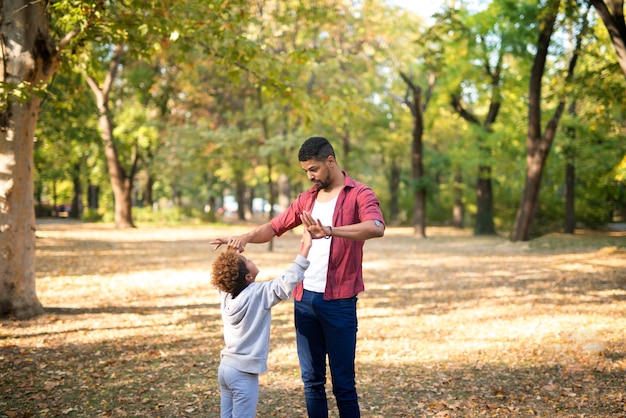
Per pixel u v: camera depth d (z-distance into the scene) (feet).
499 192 117.39
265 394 17.12
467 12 76.64
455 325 27.53
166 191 181.68
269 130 92.02
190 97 96.84
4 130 26.12
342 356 11.96
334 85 79.51
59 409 15.57
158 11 25.49
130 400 16.39
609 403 15.92
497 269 49.75
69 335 24.32
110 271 46.09
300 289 12.21
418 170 96.17
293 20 52.60
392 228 125.90
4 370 19.06
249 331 11.33
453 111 95.81
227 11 27.53
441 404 16.08
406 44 90.12
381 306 33.04
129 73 101.09
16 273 27.14
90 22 25.44
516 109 89.86
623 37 36.50
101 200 172.55
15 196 26.73
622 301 32.73
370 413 15.49
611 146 79.71
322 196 12.57
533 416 15.10
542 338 24.14
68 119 59.72
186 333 25.39
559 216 102.68
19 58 25.86
